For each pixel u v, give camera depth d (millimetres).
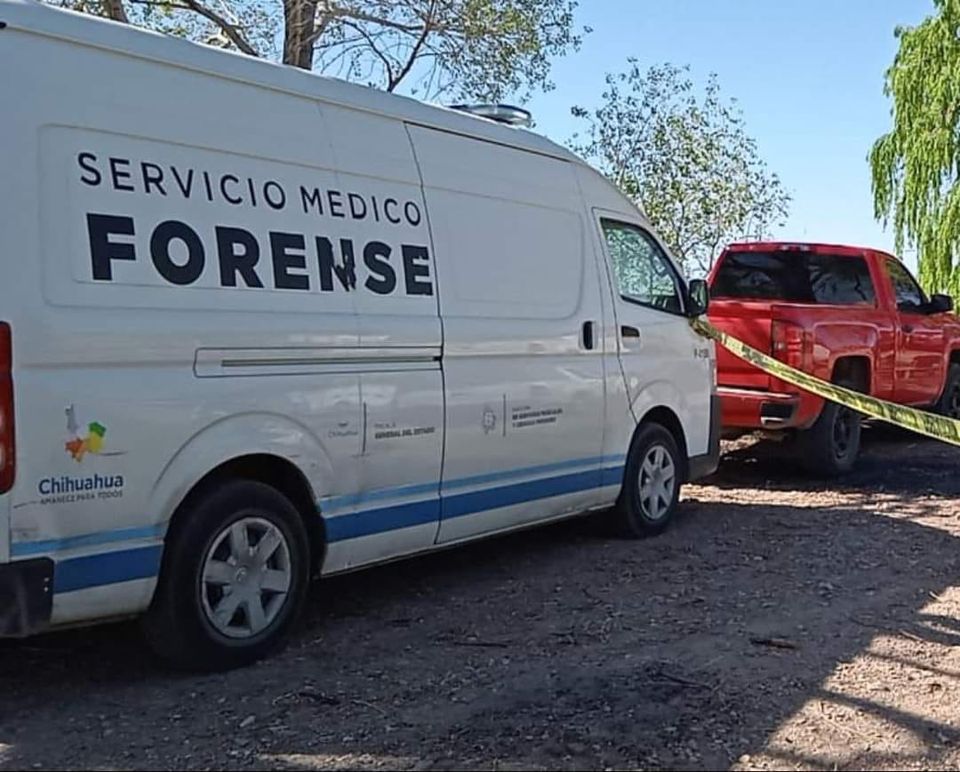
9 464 3979
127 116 4484
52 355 4098
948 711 4422
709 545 7348
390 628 5500
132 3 14430
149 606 4574
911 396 11438
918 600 6043
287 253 5020
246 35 14938
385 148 5652
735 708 4402
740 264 11250
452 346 5844
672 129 19719
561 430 6699
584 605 5910
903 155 20484
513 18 15102
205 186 4730
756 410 9484
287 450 4977
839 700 4516
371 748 4004
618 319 7246
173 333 4484
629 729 4180
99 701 4469
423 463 5703
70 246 4215
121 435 4312
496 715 4309
